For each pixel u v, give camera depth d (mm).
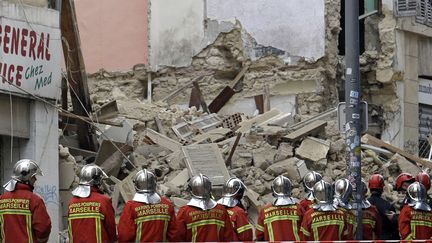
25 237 15812
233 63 34219
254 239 18859
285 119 28219
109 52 35812
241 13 33938
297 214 17266
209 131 27484
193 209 16484
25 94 22281
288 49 33250
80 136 25297
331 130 27422
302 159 25906
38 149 22531
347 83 19953
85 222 15930
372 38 34688
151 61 35125
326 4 33000
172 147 26250
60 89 23406
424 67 35438
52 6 23594
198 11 34562
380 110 34469
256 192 24422
